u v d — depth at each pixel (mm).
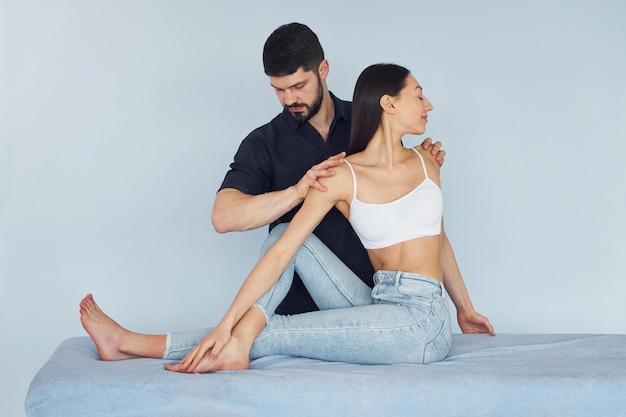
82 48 4012
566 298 4332
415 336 2316
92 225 4035
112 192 4051
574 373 2135
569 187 4320
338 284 2521
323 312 2379
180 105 4094
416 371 2162
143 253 4086
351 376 2088
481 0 4277
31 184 3980
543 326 4324
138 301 4082
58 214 4008
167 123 4090
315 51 2785
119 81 4043
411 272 2412
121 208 4062
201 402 2004
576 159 4320
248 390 2027
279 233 2516
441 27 4262
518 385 2070
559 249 4328
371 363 2344
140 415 1998
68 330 4012
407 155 2527
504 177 4301
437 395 2045
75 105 4012
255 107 4133
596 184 4320
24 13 3969
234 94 4121
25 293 3980
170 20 4078
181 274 4117
